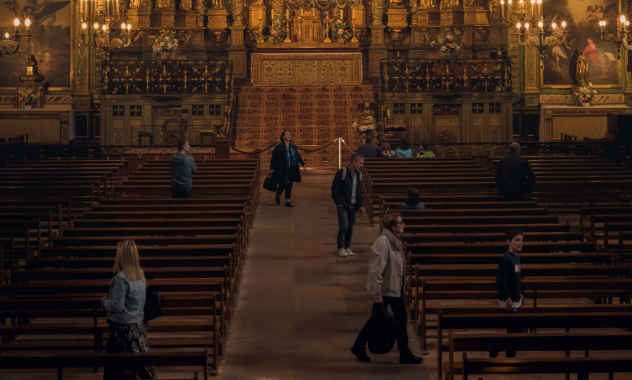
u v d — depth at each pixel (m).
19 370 7.06
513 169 12.31
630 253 10.02
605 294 7.93
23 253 10.55
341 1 30.23
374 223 14.06
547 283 7.53
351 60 28.88
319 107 26.11
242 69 30.47
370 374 6.95
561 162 18.28
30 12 29.72
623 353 7.53
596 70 29.86
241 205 11.52
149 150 23.47
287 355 7.48
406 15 30.70
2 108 29.56
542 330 8.20
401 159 17.31
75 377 6.91
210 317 8.59
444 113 27.53
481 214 11.09
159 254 8.56
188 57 30.70
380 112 25.91
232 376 6.90
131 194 14.41
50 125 29.30
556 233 9.46
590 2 29.61
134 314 5.96
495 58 27.67
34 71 29.69
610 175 16.53
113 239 9.05
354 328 8.34
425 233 10.00
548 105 29.98
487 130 27.36
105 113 27.23
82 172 16.97
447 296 8.10
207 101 26.94
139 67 27.73
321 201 16.28
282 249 12.03
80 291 7.18
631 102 29.69
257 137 24.14
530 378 6.88
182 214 10.88
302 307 9.11
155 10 30.19
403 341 7.15
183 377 6.86
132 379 6.00
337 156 23.67
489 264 8.65
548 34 29.83
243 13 30.75
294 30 29.80
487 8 30.34
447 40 28.22
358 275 10.54
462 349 5.51
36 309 7.25
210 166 16.88
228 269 8.13
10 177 16.03
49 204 12.74
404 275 7.17
